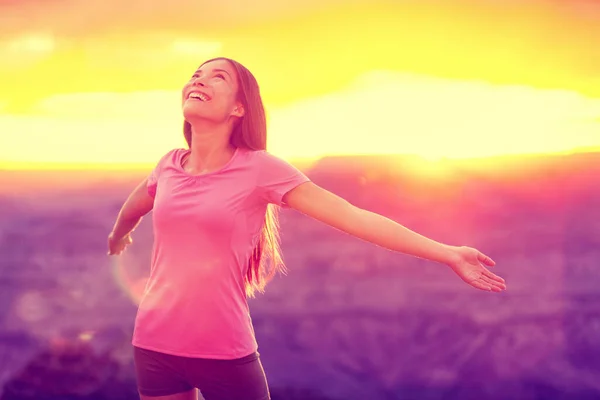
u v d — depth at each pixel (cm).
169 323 181
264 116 200
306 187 185
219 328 180
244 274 193
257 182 185
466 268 178
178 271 181
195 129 192
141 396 191
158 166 206
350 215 182
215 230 179
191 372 184
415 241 179
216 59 199
